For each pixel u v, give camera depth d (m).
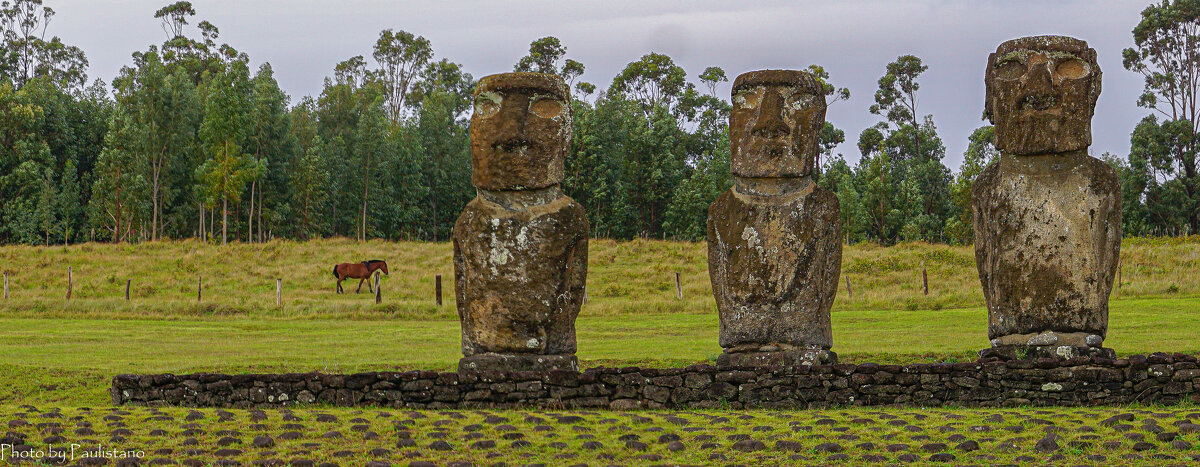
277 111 67.19
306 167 63.69
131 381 13.62
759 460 10.29
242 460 10.48
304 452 10.77
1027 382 13.23
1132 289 29.36
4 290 33.34
